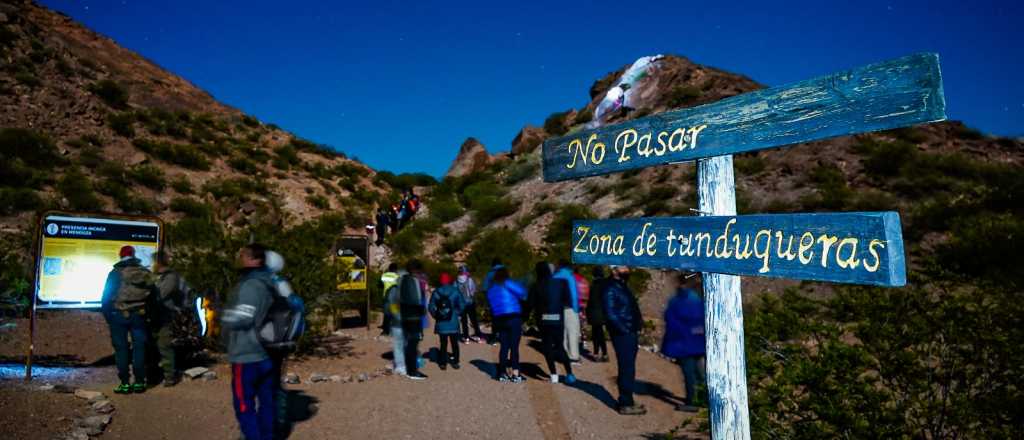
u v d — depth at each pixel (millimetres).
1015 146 21141
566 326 8719
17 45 32844
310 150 42812
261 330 4328
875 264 1870
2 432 4320
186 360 7211
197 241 8305
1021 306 3312
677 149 2625
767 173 22031
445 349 8125
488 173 39781
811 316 3916
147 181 25516
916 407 3535
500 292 7594
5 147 22750
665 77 39781
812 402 3543
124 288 5781
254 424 4230
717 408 2406
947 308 3365
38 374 6301
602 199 25266
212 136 35562
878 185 18953
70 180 22203
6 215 18266
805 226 2092
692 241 2531
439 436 5242
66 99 29953
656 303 14383
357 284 11344
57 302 6430
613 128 2939
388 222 28016
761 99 2324
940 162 18719
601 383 7543
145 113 33719
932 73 1833
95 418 4852
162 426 4980
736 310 2398
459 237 25344
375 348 9391
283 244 8531
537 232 23922
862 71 2027
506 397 6672
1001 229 10758
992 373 3332
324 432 5156
